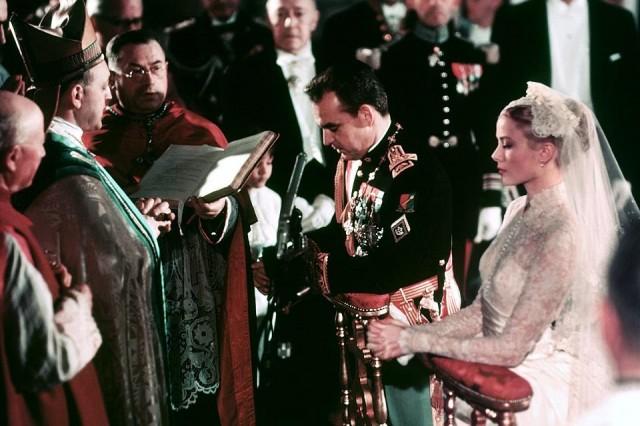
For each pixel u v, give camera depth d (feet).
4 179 13.89
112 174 18.72
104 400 15.92
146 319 16.21
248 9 30.40
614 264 8.66
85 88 16.53
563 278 14.35
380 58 27.37
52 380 13.26
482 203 26.91
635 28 29.48
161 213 17.38
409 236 16.78
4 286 13.10
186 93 28.63
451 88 27.02
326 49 28.73
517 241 14.93
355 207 17.33
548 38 28.81
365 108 16.96
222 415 18.78
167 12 30.12
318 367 20.17
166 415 16.62
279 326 19.80
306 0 28.48
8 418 13.24
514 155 14.93
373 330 15.31
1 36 17.88
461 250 26.61
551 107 14.76
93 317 15.75
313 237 17.89
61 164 16.01
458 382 14.37
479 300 15.55
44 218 15.74
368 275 16.92
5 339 13.15
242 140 17.81
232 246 18.72
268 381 20.10
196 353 18.83
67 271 15.37
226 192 16.79
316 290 17.69
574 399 14.56
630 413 8.34
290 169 27.50
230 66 28.30
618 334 8.50
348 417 17.35
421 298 17.10
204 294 18.89
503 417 13.99
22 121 13.79
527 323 14.35
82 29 16.43
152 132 19.13
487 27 30.60
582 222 14.80
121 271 15.94
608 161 15.75
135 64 18.80
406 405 17.29
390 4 28.66
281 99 27.94
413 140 17.35
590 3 29.19
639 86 29.32
